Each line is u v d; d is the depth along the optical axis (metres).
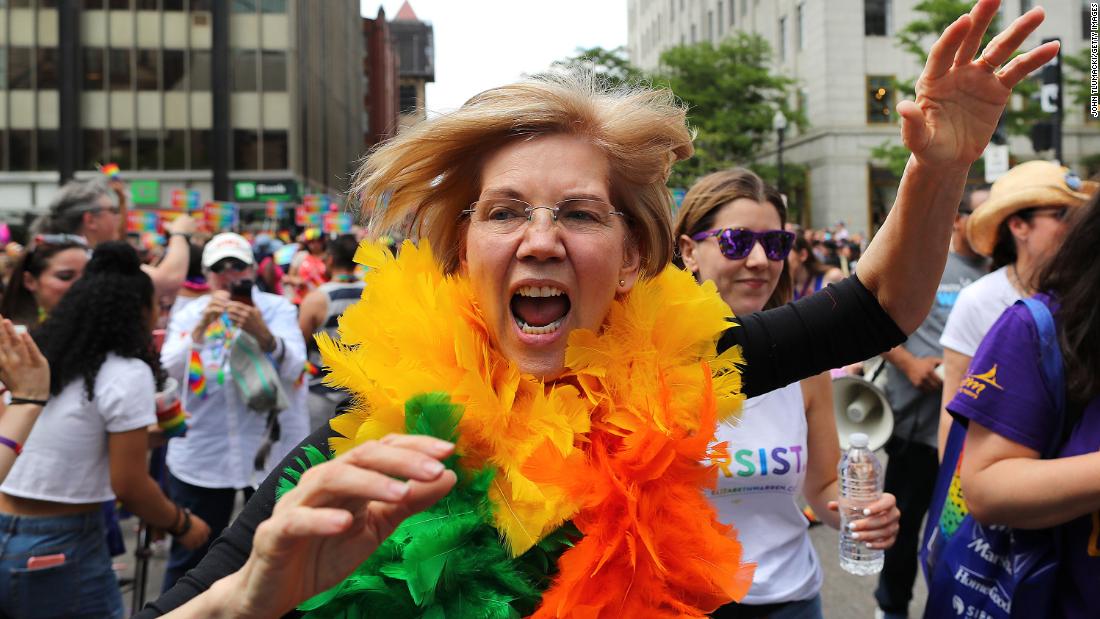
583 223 1.40
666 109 1.51
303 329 4.71
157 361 2.97
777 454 2.16
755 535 2.14
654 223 1.55
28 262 3.49
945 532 2.13
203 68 32.19
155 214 10.16
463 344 1.40
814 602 2.25
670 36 52.19
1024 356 1.86
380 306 1.47
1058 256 1.90
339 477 0.99
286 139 32.47
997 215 2.94
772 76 34.62
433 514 1.32
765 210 2.49
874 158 32.50
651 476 1.41
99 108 31.94
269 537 1.00
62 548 2.67
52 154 31.77
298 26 33.19
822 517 2.45
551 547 1.37
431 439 1.01
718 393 1.53
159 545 5.04
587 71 1.54
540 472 1.34
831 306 1.64
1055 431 1.84
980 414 1.87
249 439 3.84
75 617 2.70
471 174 1.47
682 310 1.56
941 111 1.41
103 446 2.76
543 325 1.43
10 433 2.34
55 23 31.47
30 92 31.53
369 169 1.51
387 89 72.19
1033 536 1.85
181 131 32.19
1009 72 1.38
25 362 2.38
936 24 25.73
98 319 2.75
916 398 3.84
